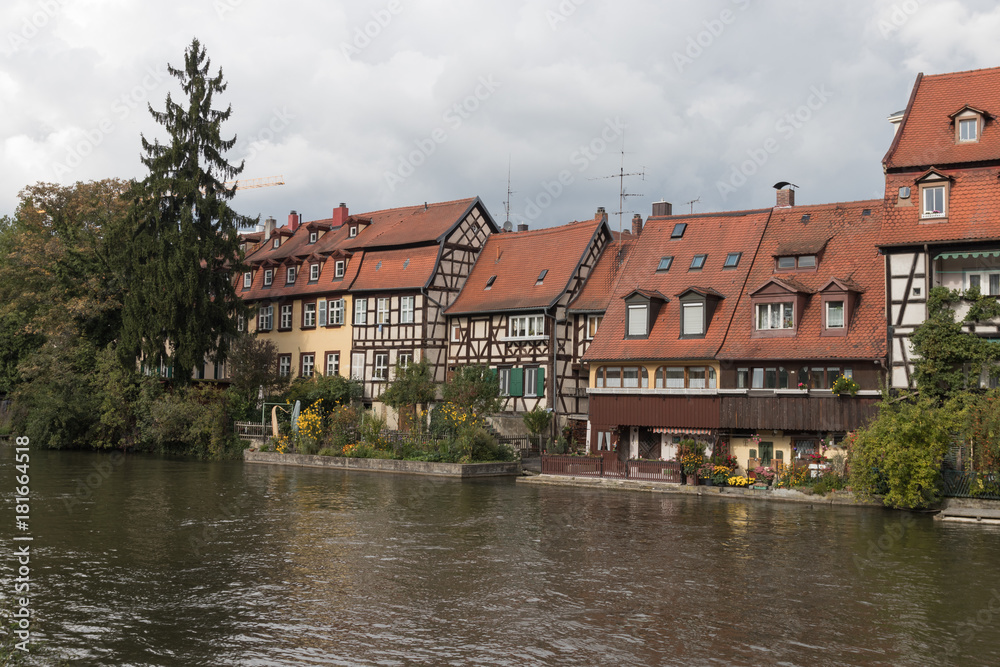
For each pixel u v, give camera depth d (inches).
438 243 1850.4
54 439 1843.0
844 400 1174.3
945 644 514.9
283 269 2155.5
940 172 1131.9
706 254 1443.2
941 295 1109.1
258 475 1391.5
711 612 577.0
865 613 576.7
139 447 1854.1
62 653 488.7
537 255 1804.9
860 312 1221.1
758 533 868.0
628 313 1398.9
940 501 1019.3
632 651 498.0
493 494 1175.6
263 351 1878.7
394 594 617.6
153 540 803.4
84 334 1942.7
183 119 1815.9
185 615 561.9
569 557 745.6
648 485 1252.5
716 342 1301.7
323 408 1784.0
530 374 1683.1
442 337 1850.4
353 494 1153.4
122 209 2094.0
